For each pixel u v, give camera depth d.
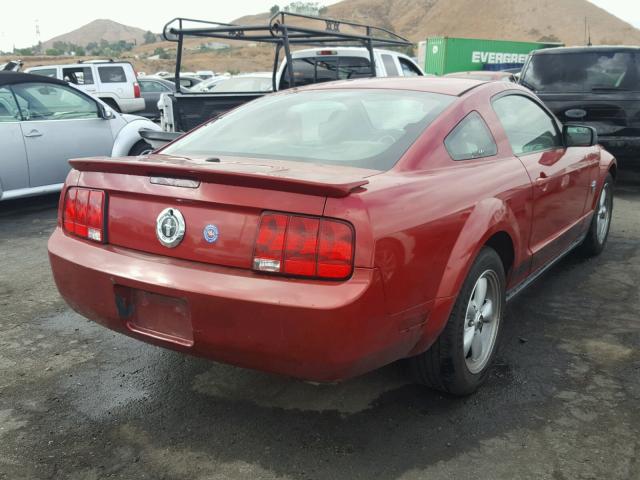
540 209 3.67
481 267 2.97
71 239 2.92
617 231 6.32
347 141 3.03
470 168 3.08
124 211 2.71
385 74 9.87
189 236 2.51
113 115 7.92
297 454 2.64
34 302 4.44
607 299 4.43
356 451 2.65
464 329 2.90
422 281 2.57
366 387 3.18
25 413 2.96
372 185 2.49
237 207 2.40
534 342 3.72
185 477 2.50
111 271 2.66
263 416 2.93
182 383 3.26
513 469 2.53
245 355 2.45
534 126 4.00
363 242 2.30
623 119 7.98
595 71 8.31
